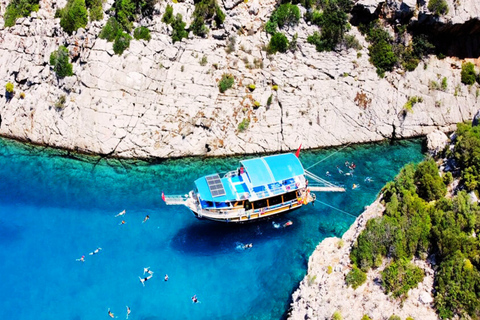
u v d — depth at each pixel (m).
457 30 82.81
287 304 53.81
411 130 81.44
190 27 78.38
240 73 79.19
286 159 66.75
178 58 77.81
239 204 62.91
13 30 80.94
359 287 48.84
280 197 64.06
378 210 55.62
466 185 52.91
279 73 79.81
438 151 62.59
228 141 77.31
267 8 81.25
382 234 50.69
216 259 60.06
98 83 75.62
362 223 55.44
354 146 79.88
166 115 76.31
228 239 62.97
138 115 75.81
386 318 45.78
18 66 79.69
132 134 75.50
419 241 50.06
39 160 75.44
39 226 63.97
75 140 76.19
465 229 49.72
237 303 54.41
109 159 75.19
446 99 82.69
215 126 77.25
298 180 66.19
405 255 49.81
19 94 79.62
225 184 64.06
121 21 76.69
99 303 54.22
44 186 70.62
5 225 63.91
